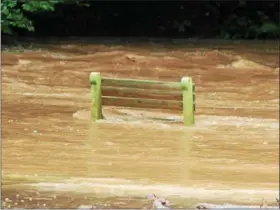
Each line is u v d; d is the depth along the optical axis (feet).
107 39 221.05
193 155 74.28
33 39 207.72
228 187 59.88
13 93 116.88
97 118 95.09
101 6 235.61
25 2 196.03
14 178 61.16
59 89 125.49
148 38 230.27
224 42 220.64
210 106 113.50
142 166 68.08
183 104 94.32
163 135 85.15
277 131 89.66
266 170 67.87
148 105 96.58
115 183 60.34
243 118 101.55
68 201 53.98
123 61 160.66
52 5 204.03
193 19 241.35
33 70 145.07
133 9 238.89
